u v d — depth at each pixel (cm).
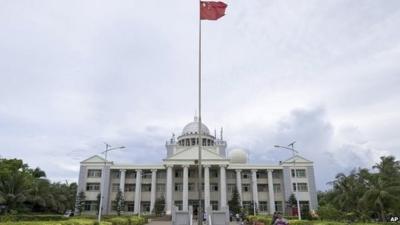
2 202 5056
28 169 6706
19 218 4372
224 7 3066
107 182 8569
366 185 5378
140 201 8669
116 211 8181
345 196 5672
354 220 5125
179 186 8875
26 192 5516
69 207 7988
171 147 9781
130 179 8931
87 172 8688
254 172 8775
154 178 8669
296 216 6316
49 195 6381
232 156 9650
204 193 8294
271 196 8556
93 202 8425
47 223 2405
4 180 5416
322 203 7906
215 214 3922
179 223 3806
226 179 8988
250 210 8294
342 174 6006
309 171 8669
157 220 6856
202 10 3059
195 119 10400
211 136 9962
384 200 4672
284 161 8831
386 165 5366
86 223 3116
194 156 8394
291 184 8612
